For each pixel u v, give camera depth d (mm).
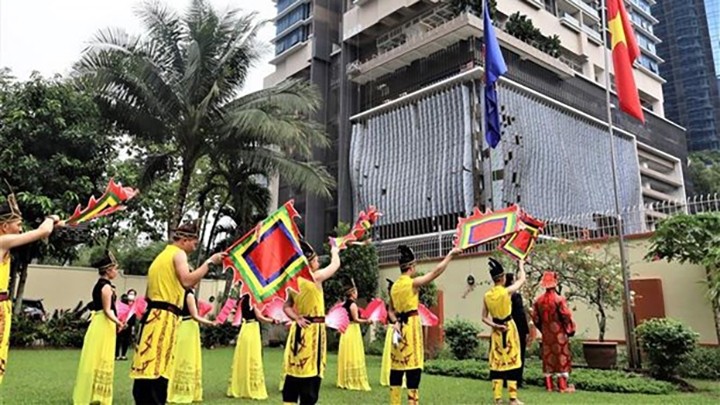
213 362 11617
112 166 15367
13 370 9109
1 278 3855
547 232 12406
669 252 9422
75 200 13867
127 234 21656
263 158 15484
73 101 14258
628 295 9477
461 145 21906
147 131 15016
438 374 9773
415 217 23047
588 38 33469
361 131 26672
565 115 25594
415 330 5227
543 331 8078
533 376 8469
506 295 6289
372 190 25141
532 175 22391
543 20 30406
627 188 28625
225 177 16938
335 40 32719
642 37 46312
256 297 3676
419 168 23375
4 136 13586
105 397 5844
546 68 25359
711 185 43531
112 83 14227
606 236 11578
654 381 7902
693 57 60594
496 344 6328
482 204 21000
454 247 5164
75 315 15859
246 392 6879
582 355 10492
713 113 58656
